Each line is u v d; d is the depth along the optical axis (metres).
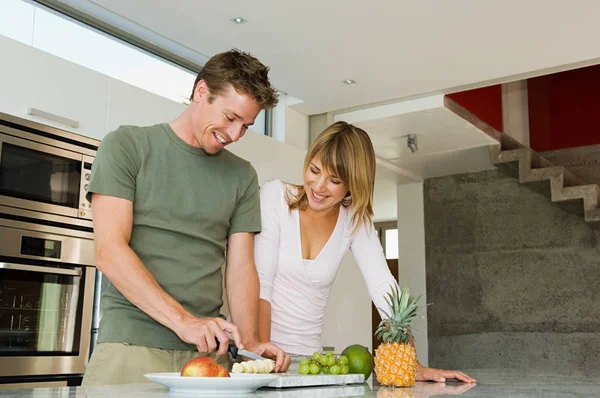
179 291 1.62
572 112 6.02
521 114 6.09
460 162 5.85
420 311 6.29
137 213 1.60
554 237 5.75
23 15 3.05
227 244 1.83
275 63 3.86
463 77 4.07
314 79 4.11
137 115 3.18
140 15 3.31
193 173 1.67
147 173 1.60
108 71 3.47
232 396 1.07
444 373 1.67
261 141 3.89
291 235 1.97
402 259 6.44
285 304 1.96
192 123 1.65
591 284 5.53
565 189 5.39
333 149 1.88
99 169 1.54
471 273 6.09
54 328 2.76
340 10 3.21
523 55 3.73
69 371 2.80
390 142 5.21
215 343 1.33
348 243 2.05
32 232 2.68
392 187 6.67
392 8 3.18
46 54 2.78
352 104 4.57
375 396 1.13
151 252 1.60
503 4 3.13
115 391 1.10
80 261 2.89
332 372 1.47
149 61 3.72
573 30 3.40
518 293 5.85
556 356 5.60
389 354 1.43
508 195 6.00
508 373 2.08
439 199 6.34
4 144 2.58
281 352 1.52
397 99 4.53
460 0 3.09
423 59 3.79
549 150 6.08
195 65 4.01
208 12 3.26
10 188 2.60
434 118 4.61
